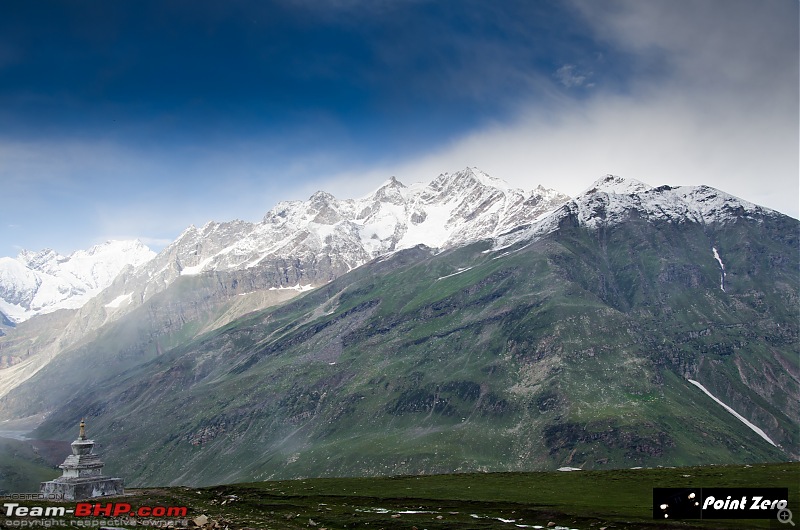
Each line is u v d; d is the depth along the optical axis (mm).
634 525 87125
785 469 125500
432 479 151500
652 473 136375
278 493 138500
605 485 128000
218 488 150750
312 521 100375
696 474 128750
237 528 94188
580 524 91500
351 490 140250
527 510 101938
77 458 146125
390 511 111000
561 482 136250
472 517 101250
